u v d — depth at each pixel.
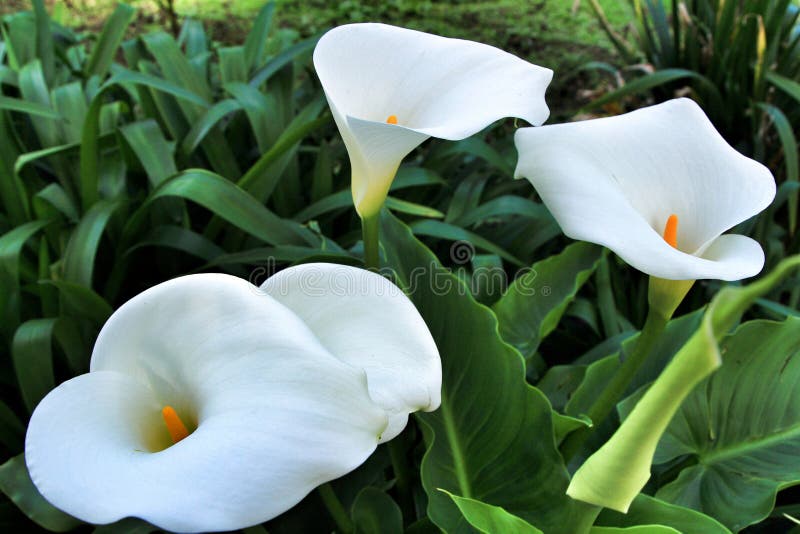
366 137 0.55
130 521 0.68
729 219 0.56
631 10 1.50
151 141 0.91
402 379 0.53
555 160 0.55
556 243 1.06
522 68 0.57
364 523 0.64
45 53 1.12
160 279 0.96
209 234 0.93
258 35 1.20
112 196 0.93
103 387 0.53
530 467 0.65
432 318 0.70
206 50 1.25
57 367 0.86
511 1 2.11
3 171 0.90
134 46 1.20
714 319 0.42
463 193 1.02
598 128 0.58
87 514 0.46
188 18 1.31
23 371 0.76
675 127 0.59
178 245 0.87
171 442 0.55
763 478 0.67
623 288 1.04
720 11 1.29
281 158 0.96
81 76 1.14
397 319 0.56
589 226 0.52
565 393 0.79
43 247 0.84
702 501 0.68
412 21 2.00
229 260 0.84
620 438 0.48
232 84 1.00
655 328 0.59
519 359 0.66
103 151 0.96
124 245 0.90
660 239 0.52
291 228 0.86
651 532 0.57
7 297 0.81
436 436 0.67
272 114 0.99
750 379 0.70
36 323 0.78
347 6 2.04
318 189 1.00
